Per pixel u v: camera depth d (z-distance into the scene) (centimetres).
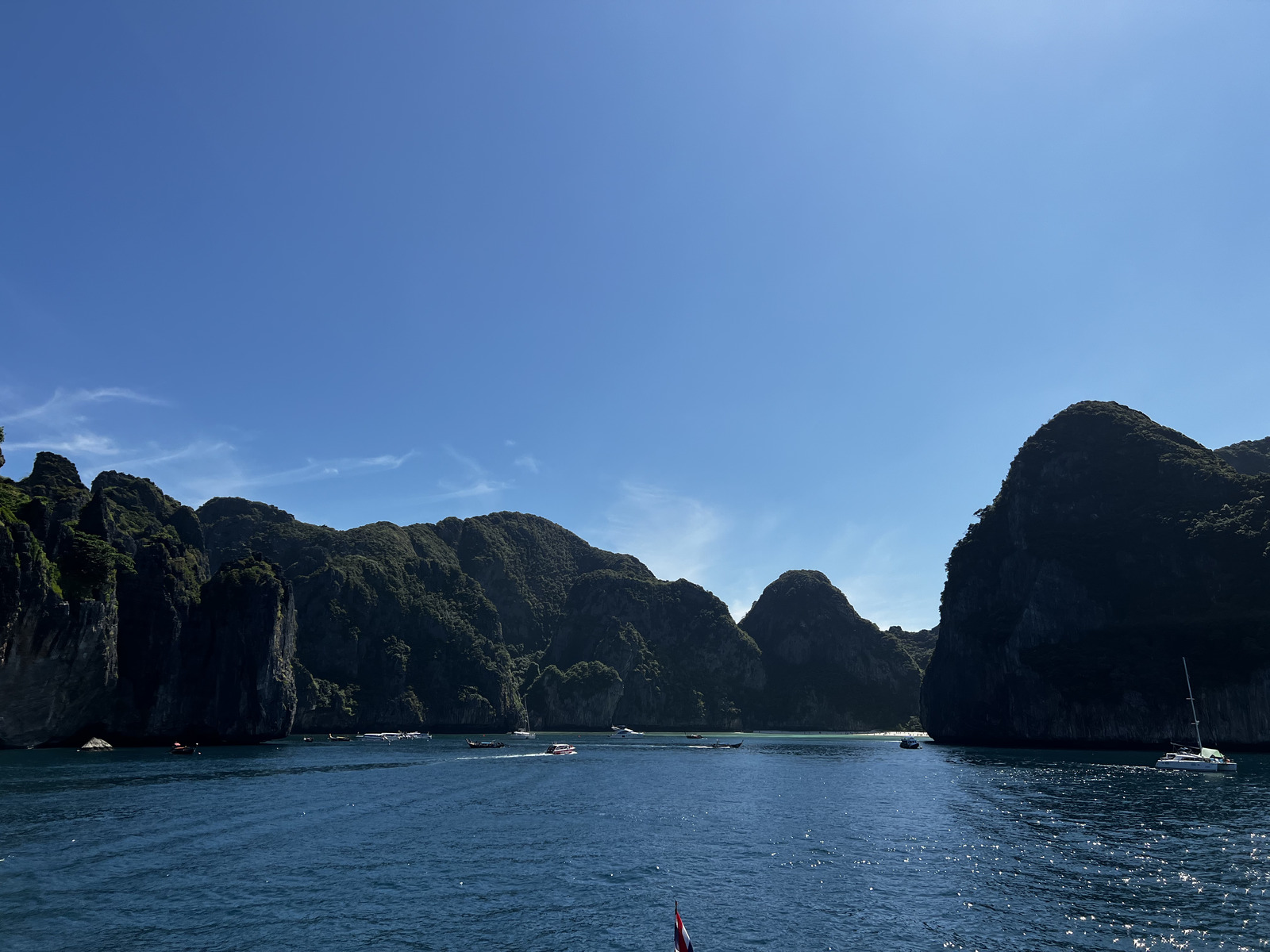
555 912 3603
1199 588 18012
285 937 3200
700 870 4444
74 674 12756
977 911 3634
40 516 12750
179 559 17062
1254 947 3116
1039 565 19950
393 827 5669
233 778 8800
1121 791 8288
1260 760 13475
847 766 12375
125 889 3822
